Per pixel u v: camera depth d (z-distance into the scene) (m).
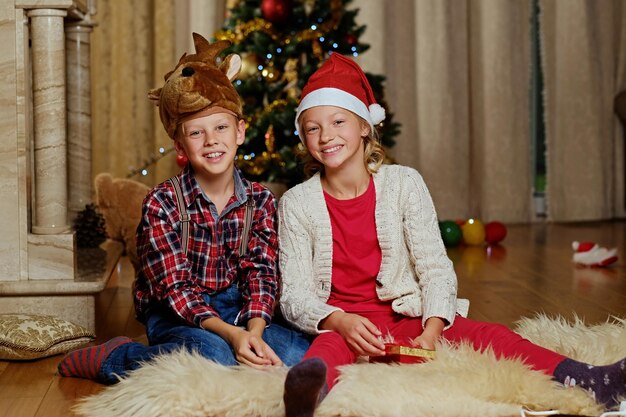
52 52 2.81
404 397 1.93
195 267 2.37
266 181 4.59
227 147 2.32
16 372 2.36
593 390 1.94
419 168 6.14
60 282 2.75
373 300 2.45
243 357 2.12
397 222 2.42
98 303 3.39
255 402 1.92
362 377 2.00
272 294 2.35
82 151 3.79
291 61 4.71
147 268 2.34
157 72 5.97
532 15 6.36
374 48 5.98
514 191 6.11
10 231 2.79
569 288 3.59
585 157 6.13
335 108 2.39
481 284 3.70
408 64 6.13
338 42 4.77
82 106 3.78
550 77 6.22
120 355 2.23
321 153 2.40
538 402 1.93
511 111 6.07
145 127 6.01
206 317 2.24
